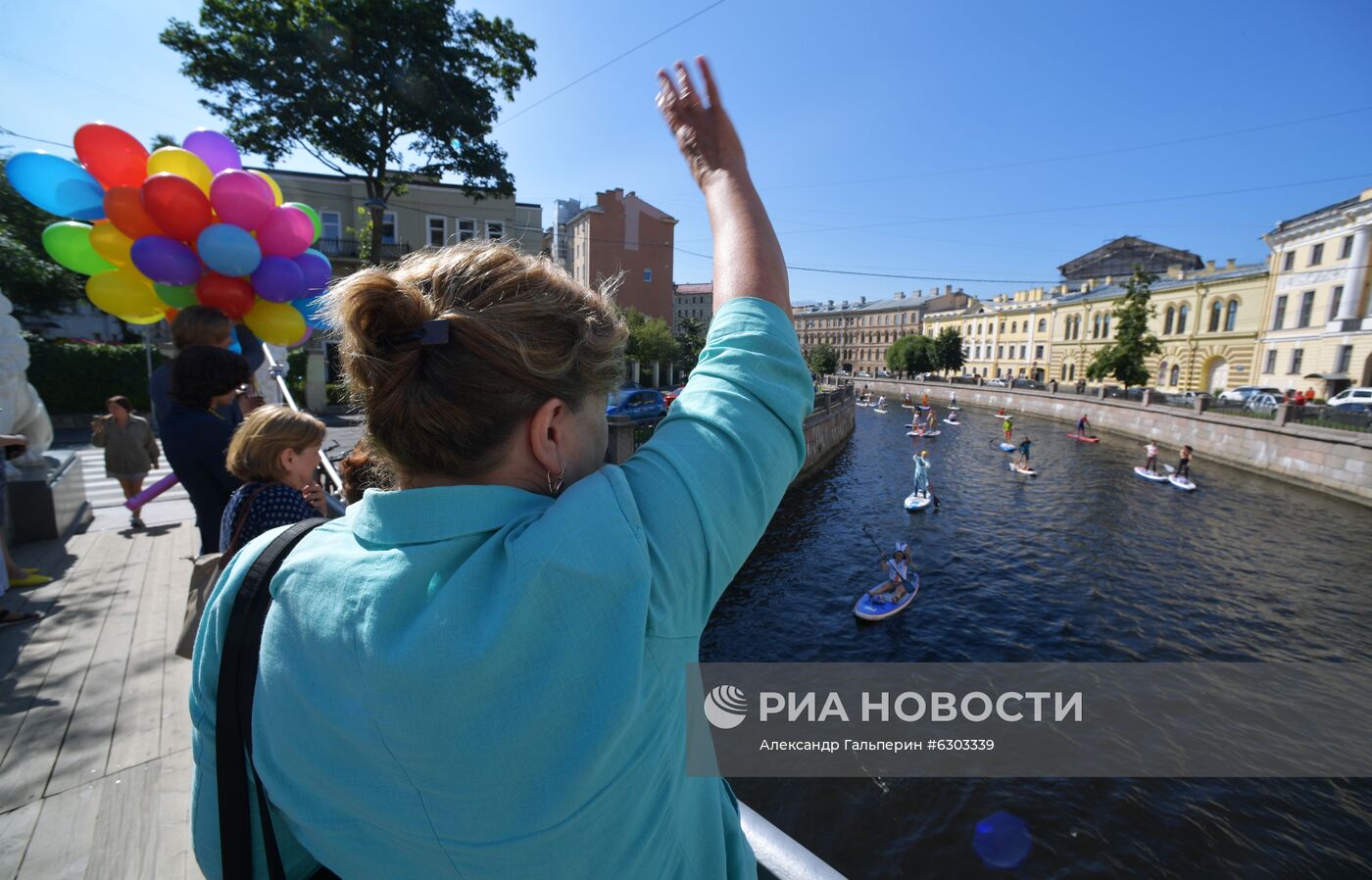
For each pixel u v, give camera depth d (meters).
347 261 27.38
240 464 1.79
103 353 19.59
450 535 0.52
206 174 3.98
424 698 0.46
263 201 3.78
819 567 15.86
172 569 4.75
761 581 14.97
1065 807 7.73
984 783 8.14
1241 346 39.31
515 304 0.55
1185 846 7.18
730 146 0.88
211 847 0.68
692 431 0.63
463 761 0.47
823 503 21.88
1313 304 33.97
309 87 17.62
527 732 0.46
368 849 0.55
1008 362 65.06
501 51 19.98
